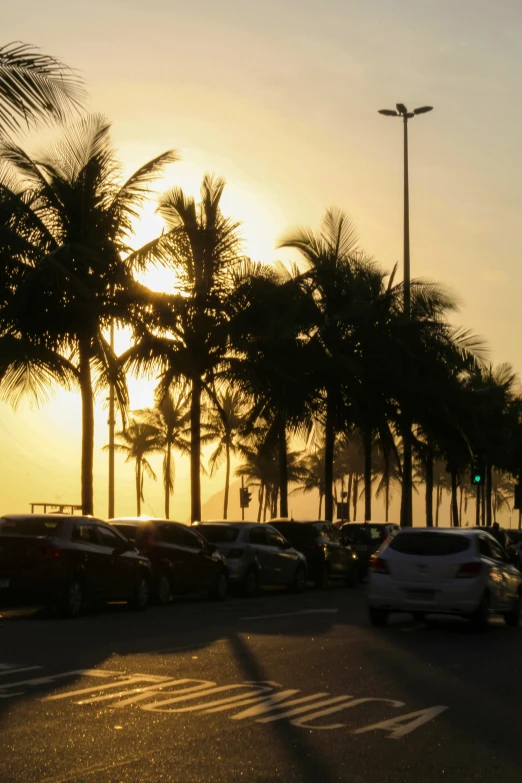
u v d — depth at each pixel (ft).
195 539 75.25
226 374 99.91
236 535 81.76
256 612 65.82
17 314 75.20
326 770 23.71
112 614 63.00
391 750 25.99
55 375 78.69
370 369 114.73
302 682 36.09
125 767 23.30
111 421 141.38
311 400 108.58
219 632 51.98
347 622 59.88
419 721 29.71
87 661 39.65
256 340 96.99
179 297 83.35
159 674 36.86
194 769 23.32
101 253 78.95
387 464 134.41
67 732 26.78
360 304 112.16
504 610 61.21
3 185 76.28
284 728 28.14
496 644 50.83
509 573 62.03
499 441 184.24
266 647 45.88
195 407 107.04
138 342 84.12
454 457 163.12
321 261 115.75
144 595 66.39
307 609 69.00
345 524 111.96
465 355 125.49
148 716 29.19
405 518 123.65
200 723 28.45
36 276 72.13
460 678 38.40
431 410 126.41
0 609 65.31
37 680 34.83
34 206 82.33
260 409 112.47
